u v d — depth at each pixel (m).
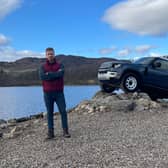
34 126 11.86
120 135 9.41
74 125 11.18
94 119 11.87
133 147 8.09
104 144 8.54
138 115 12.15
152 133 9.38
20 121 14.16
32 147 8.88
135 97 13.84
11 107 37.88
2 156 8.29
